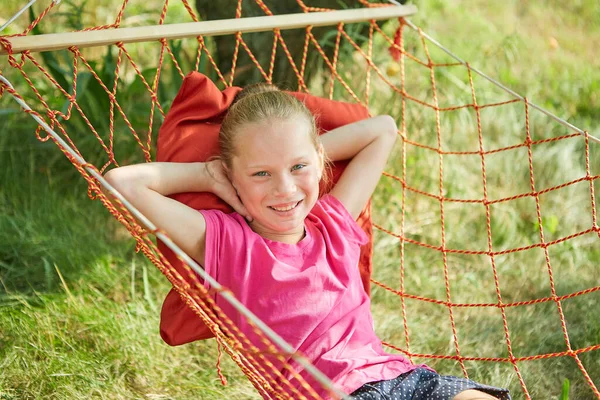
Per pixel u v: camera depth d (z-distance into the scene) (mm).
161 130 2762
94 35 2660
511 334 3553
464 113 4902
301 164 2482
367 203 2953
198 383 3160
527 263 4129
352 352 2492
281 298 2475
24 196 4074
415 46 5391
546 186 4668
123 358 3184
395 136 2934
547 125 5113
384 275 3971
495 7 7031
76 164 2207
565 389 2764
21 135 4352
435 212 4414
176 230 2465
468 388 2393
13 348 3072
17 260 3652
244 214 2602
